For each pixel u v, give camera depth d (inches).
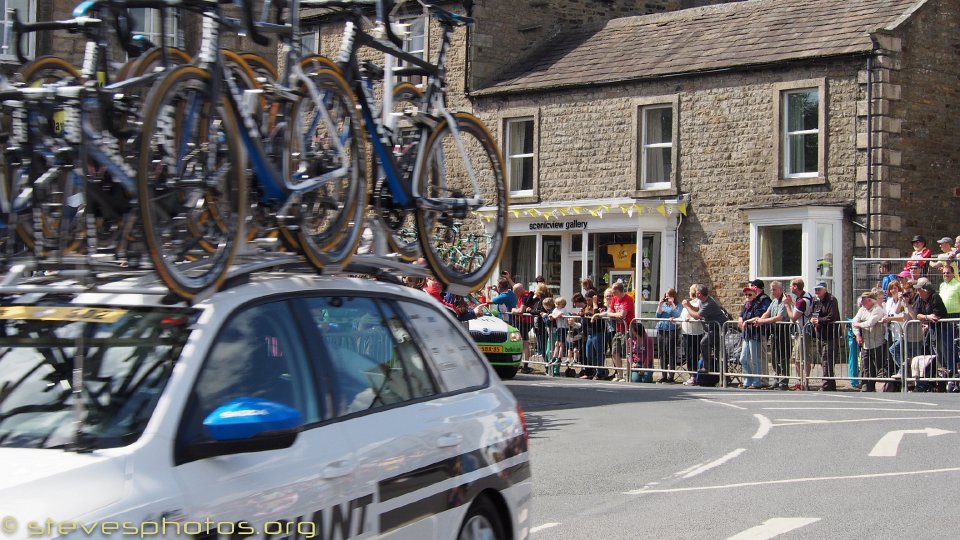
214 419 158.2
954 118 1052.5
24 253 204.8
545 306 935.0
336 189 235.6
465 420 222.7
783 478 393.7
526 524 245.8
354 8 257.3
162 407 160.6
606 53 1192.2
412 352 221.3
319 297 201.8
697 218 1091.3
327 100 238.1
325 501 176.1
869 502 346.9
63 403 165.2
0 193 201.5
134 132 196.5
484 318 855.7
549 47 1253.1
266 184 208.5
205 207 199.3
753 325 797.9
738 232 1067.9
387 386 207.5
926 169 1033.5
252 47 499.8
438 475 207.5
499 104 1210.6
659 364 849.5
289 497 168.9
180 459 157.6
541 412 603.5
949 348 725.9
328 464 179.3
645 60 1146.0
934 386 734.5
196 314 177.6
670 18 1205.1
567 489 379.2
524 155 1205.7
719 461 433.4
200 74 196.7
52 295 185.8
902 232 1015.0
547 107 1182.3
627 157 1130.7
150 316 177.5
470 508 221.6
